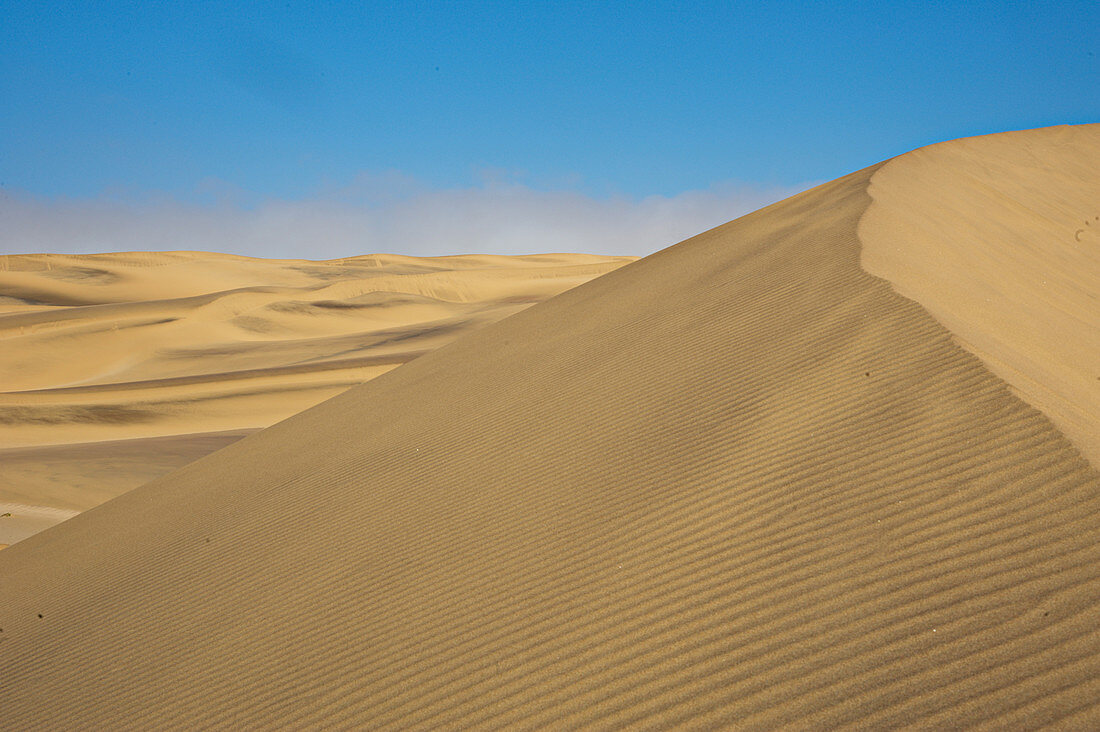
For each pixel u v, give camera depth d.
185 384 36.78
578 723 4.17
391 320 65.25
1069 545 4.11
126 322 55.09
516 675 4.76
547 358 12.00
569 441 8.23
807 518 5.22
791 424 6.57
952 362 6.47
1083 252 17.05
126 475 21.89
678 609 4.81
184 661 6.53
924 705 3.52
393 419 11.93
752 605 4.60
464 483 8.16
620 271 19.22
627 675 4.41
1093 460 4.70
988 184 20.86
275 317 61.19
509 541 6.54
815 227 13.70
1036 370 7.12
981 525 4.50
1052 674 3.44
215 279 100.44
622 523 6.11
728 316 10.26
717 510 5.75
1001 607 3.89
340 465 10.39
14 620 9.00
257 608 7.01
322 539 8.05
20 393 34.81
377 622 6.02
